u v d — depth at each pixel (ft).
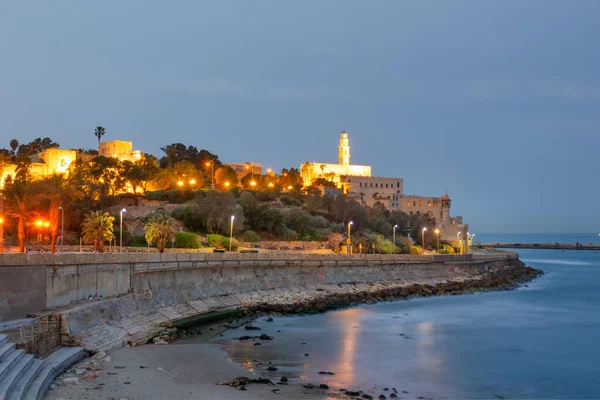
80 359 140.97
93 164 474.90
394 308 282.56
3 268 140.05
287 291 292.81
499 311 278.87
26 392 105.09
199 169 631.56
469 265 456.45
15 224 324.19
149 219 341.62
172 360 153.38
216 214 382.22
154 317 200.85
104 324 166.91
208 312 231.09
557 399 139.33
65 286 162.20
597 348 195.11
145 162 545.03
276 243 402.52
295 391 132.46
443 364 168.55
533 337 213.46
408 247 501.56
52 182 286.46
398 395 136.15
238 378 139.44
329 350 180.04
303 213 459.32
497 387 147.64
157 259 216.54
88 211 356.79
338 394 131.85
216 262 255.70
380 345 191.42
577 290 383.45
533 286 412.36
